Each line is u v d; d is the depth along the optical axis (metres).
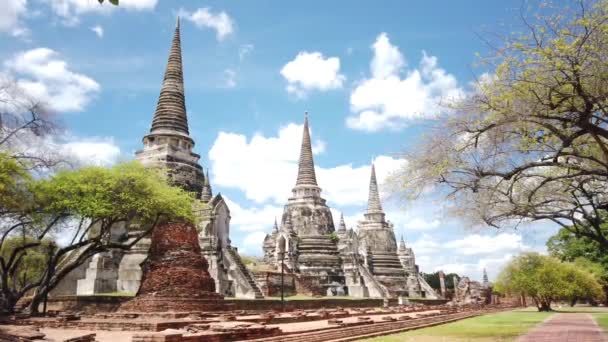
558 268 54.94
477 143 18.78
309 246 61.16
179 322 21.86
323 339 20.69
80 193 28.55
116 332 20.81
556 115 17.72
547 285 53.91
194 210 34.19
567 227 23.84
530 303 90.69
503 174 19.11
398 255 76.25
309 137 68.81
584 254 69.19
